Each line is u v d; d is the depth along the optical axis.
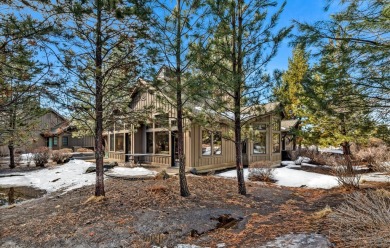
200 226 4.83
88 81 6.68
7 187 10.26
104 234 4.49
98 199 6.48
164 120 7.59
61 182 10.54
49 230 4.76
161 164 13.45
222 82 6.38
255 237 4.04
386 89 4.37
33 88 4.59
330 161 13.98
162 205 6.02
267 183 9.52
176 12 5.89
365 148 13.38
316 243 3.36
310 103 5.21
